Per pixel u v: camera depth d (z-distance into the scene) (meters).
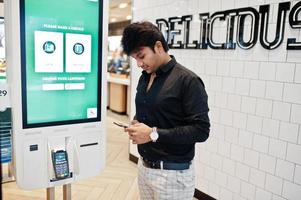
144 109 1.51
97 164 1.63
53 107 1.43
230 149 2.75
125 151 4.60
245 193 2.64
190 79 1.36
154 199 1.56
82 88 1.51
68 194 1.58
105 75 1.58
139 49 1.34
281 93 2.29
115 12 9.89
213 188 2.96
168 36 3.42
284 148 2.30
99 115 1.59
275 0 2.29
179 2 3.24
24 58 1.30
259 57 2.44
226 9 2.70
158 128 1.44
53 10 1.35
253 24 2.46
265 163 2.45
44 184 1.45
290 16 2.19
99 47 1.53
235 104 2.68
